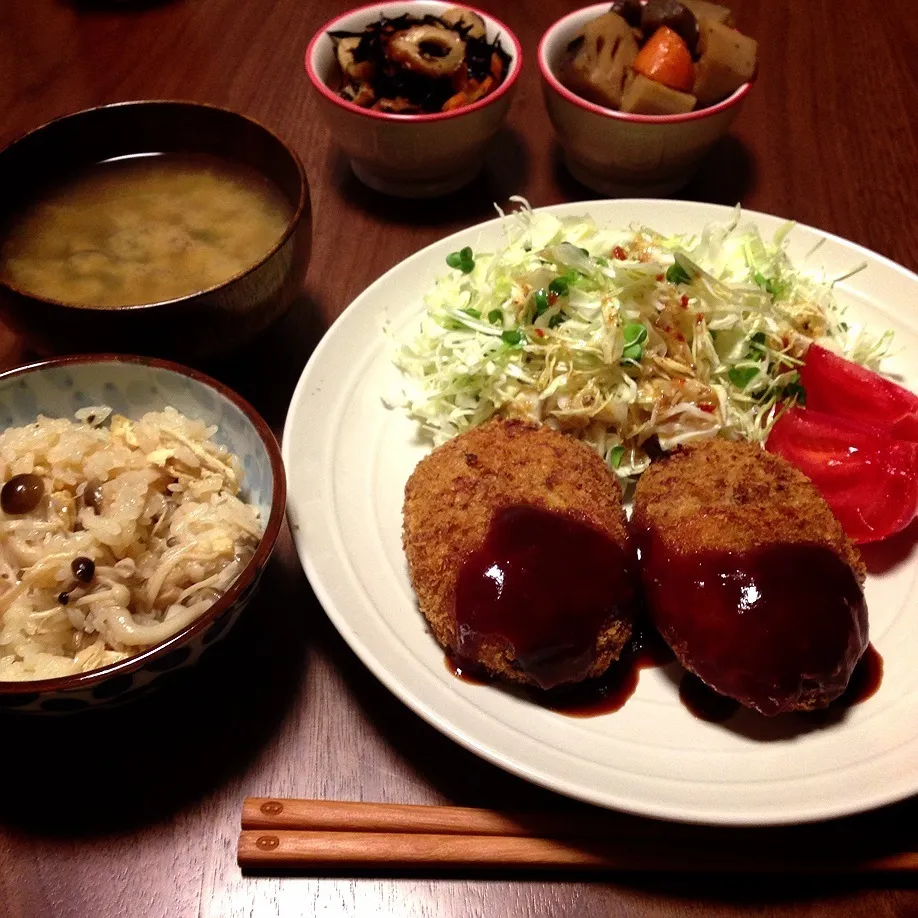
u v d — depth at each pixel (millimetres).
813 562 298
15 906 272
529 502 313
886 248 443
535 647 290
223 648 317
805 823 266
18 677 279
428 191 460
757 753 286
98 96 502
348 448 354
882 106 514
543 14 564
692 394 367
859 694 300
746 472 326
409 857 275
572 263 379
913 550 332
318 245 440
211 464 318
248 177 394
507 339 370
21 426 328
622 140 429
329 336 369
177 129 393
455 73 437
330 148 485
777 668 284
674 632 299
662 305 378
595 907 275
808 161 483
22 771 292
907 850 278
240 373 388
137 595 299
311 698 308
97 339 332
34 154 378
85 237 373
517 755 273
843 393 368
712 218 420
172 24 551
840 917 273
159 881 276
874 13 572
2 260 363
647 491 333
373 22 455
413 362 376
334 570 312
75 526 307
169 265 364
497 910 274
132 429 323
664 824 280
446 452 337
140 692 277
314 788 293
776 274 394
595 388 365
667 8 431
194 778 293
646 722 295
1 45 534
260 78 518
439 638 307
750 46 424
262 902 274
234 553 303
